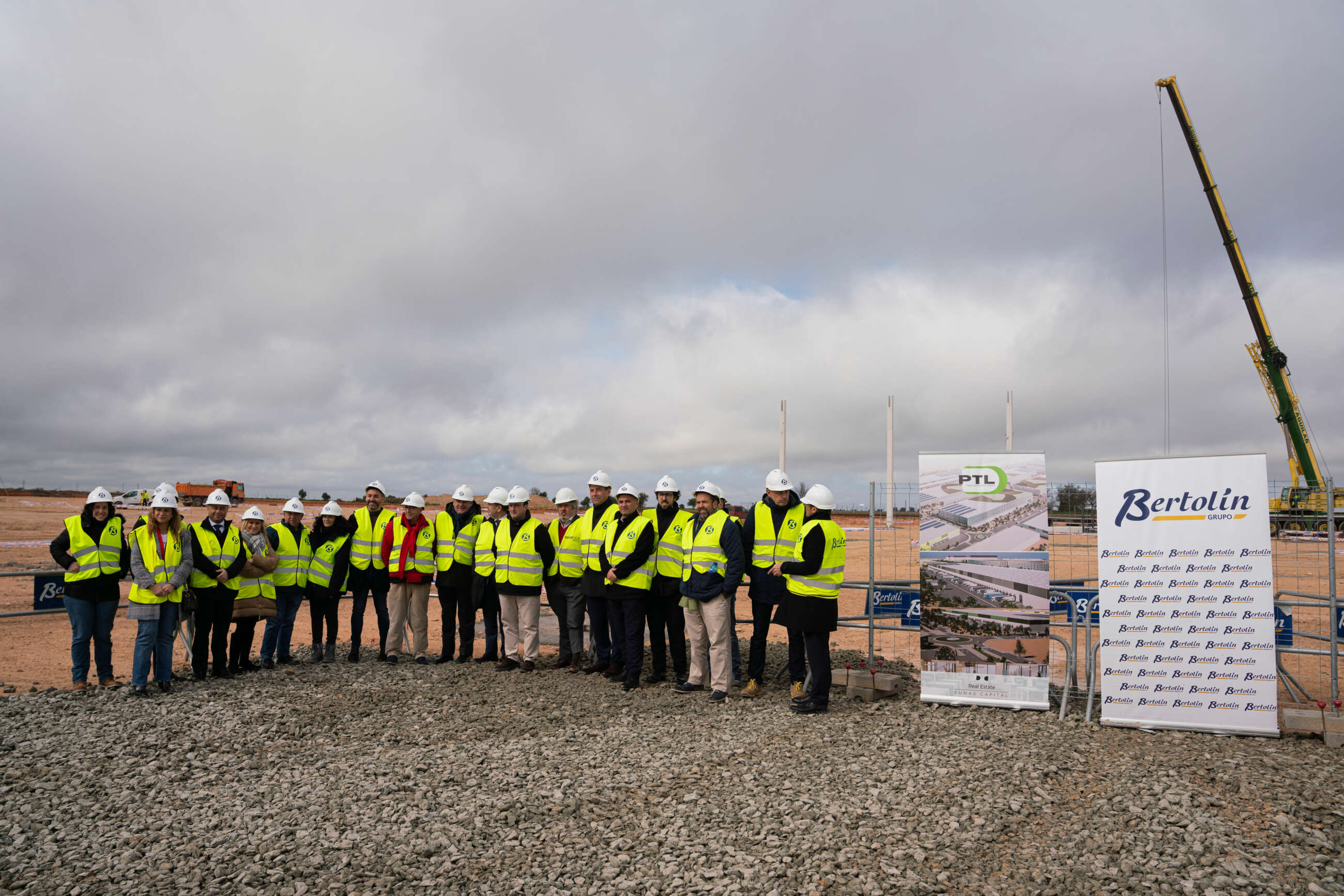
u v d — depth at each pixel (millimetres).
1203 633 6727
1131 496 7047
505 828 4871
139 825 5004
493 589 10609
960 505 7840
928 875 4152
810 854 4418
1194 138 38875
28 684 9516
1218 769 5570
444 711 7902
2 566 20531
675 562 9125
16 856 4570
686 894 4023
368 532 10516
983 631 7707
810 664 7664
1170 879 4059
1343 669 10438
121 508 49562
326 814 5129
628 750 6398
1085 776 5609
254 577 9500
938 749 6195
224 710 7816
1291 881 3980
